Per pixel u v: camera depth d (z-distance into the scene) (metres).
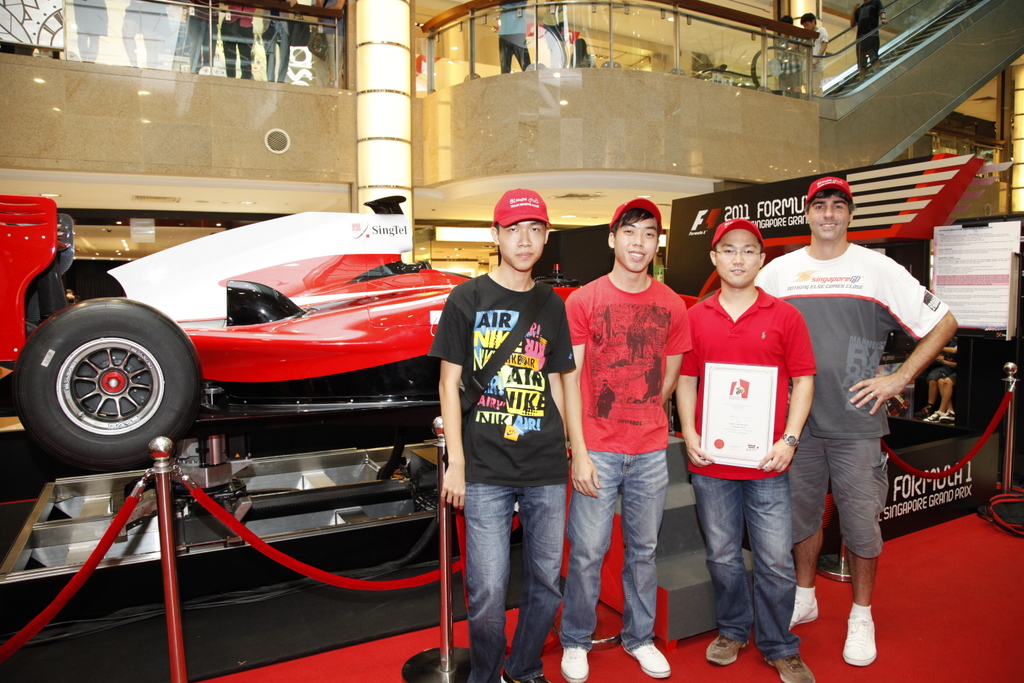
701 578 2.76
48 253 2.97
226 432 3.23
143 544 3.23
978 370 5.24
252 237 3.40
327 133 8.97
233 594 3.17
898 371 2.52
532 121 9.00
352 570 3.38
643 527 2.41
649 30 9.37
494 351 2.08
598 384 2.34
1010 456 4.41
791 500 2.51
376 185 8.95
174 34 8.20
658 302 2.36
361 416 3.35
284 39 8.78
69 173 7.86
